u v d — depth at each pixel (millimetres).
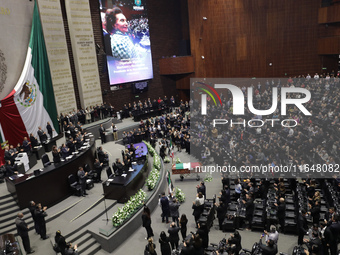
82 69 27703
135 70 32594
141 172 17562
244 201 13430
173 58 33875
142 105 32031
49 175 15180
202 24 33531
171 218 15305
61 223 13938
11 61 20375
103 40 29672
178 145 24938
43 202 14945
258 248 10477
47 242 12727
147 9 33344
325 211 13133
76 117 25125
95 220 14312
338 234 10805
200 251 9547
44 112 22672
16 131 19938
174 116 29812
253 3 33406
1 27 19719
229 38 34031
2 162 18250
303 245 11906
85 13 27500
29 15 22031
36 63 22109
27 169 17016
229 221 13508
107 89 30781
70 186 16219
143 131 27219
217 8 33281
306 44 34188
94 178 17922
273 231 10492
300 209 12430
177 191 16625
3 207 13945
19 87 20344
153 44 34438
